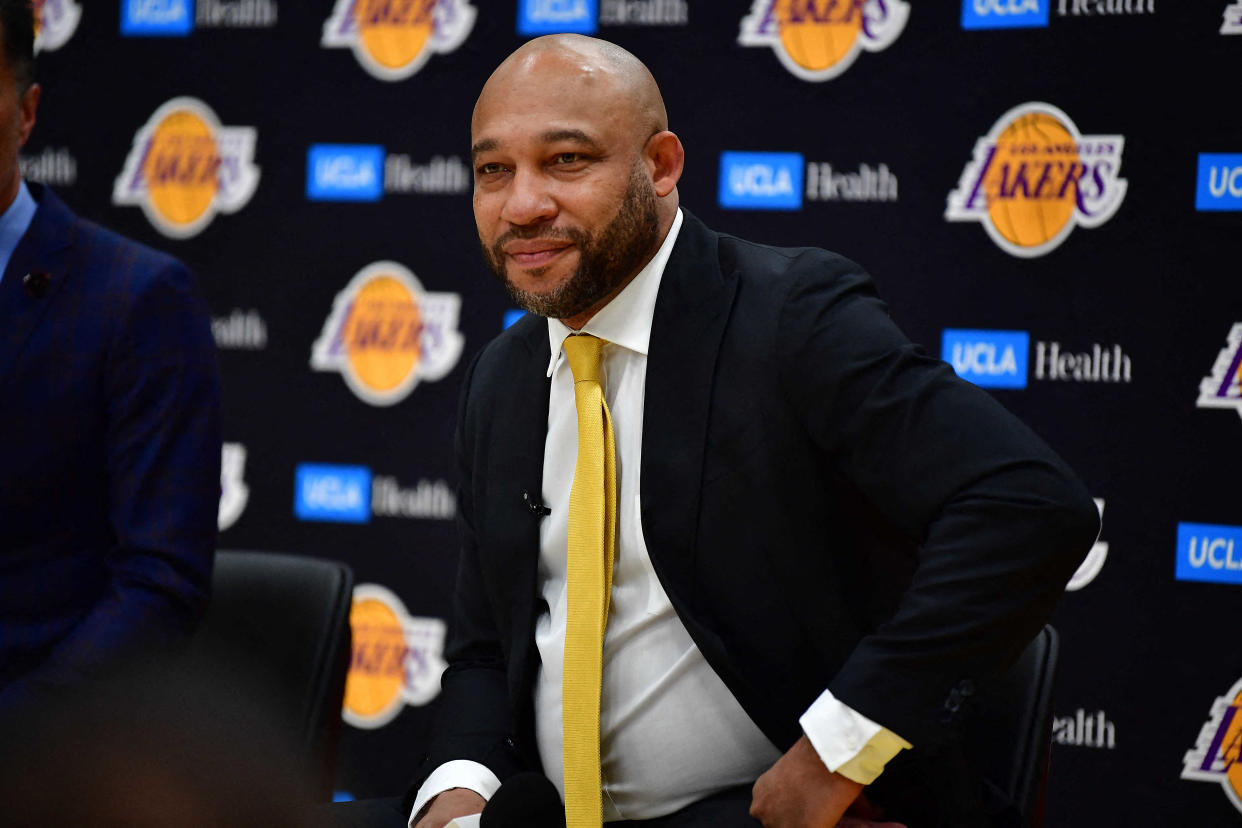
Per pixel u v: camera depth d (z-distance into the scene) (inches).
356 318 466.6
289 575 296.7
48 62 490.0
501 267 223.8
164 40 479.8
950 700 194.1
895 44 411.5
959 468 198.1
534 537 234.8
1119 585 396.8
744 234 427.2
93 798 46.4
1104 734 398.9
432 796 231.3
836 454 211.2
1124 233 393.7
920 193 411.8
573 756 215.2
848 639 216.4
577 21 441.4
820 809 194.7
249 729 51.6
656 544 218.8
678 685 220.1
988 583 191.3
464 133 455.2
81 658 237.0
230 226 476.7
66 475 256.2
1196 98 386.0
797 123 421.4
